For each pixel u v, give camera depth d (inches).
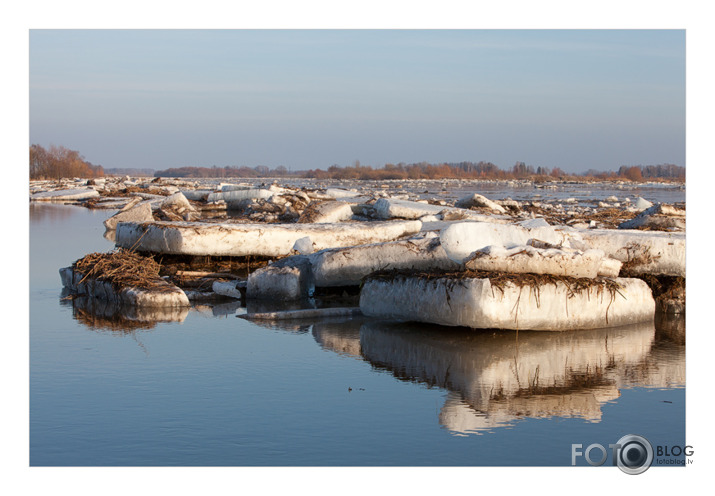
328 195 1284.4
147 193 1589.6
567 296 373.4
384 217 848.3
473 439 237.9
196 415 255.6
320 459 222.1
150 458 222.1
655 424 253.8
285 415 256.2
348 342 361.1
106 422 249.0
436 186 3048.7
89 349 343.6
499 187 3011.8
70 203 1533.0
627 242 462.9
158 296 453.4
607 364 324.8
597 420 256.1
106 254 524.1
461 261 403.9
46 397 273.6
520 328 366.3
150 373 304.7
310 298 489.4
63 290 509.0
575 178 4845.0
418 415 258.1
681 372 313.4
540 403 272.8
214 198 1218.6
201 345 353.4
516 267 378.0
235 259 600.7
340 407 264.8
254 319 418.3
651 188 2957.7
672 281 452.8
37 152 3152.1
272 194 1162.0
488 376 305.4
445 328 391.2
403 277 394.9
